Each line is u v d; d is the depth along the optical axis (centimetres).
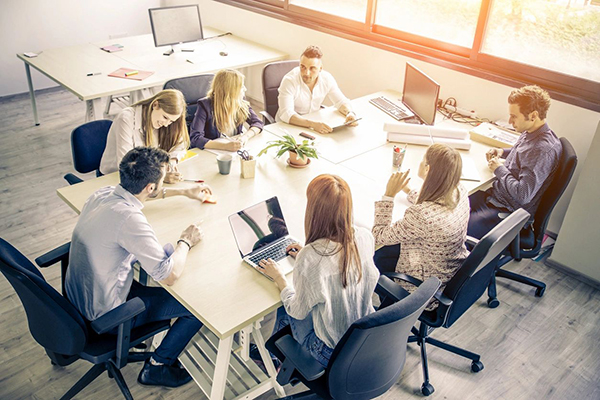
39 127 488
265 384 228
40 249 326
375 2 409
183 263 201
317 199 169
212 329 179
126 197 194
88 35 586
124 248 193
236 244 219
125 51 465
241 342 227
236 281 199
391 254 257
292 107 349
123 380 224
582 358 265
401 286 230
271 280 201
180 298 189
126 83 392
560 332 281
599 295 309
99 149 284
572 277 323
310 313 191
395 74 414
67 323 183
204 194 248
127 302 191
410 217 213
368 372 180
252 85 553
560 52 323
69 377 244
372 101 380
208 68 433
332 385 176
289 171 279
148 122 262
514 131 334
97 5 578
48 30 555
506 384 249
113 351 201
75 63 430
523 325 284
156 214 235
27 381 240
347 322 181
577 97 317
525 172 269
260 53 481
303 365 174
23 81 556
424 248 219
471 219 286
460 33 371
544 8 321
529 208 277
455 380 250
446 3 370
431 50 385
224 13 545
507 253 275
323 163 290
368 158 297
